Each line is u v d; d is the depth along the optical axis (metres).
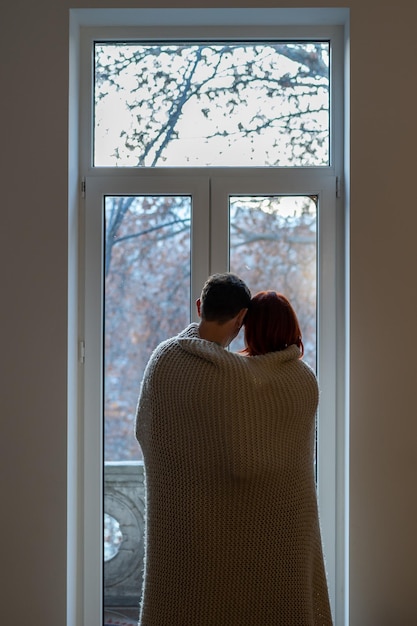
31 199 2.36
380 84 2.35
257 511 1.76
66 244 2.36
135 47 2.51
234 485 1.75
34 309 2.36
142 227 2.50
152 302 2.49
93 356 2.48
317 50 2.50
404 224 2.35
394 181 2.35
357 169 2.35
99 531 2.49
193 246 2.47
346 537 2.41
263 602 1.77
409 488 2.35
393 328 2.35
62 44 2.37
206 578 1.76
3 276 2.36
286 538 1.78
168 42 2.51
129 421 2.51
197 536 1.76
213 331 1.87
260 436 1.73
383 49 2.35
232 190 2.47
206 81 2.50
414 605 2.34
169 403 1.77
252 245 2.48
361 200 2.35
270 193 2.47
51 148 2.37
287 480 1.77
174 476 1.78
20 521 2.35
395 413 2.35
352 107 2.36
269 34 2.48
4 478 2.35
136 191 2.48
